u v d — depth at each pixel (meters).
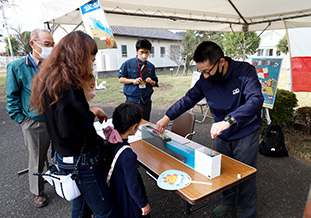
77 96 1.00
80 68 1.01
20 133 4.33
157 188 2.42
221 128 1.33
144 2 2.99
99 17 1.68
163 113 5.57
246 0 3.06
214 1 3.08
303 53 3.74
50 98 1.00
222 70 1.48
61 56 1.01
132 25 3.70
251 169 1.46
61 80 0.96
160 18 3.73
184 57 13.69
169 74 14.74
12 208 2.12
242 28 4.41
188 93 1.88
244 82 1.50
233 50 10.75
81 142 1.12
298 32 3.68
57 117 1.00
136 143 1.99
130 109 1.28
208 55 1.41
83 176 1.19
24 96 1.85
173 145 1.66
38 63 1.85
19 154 3.36
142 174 2.73
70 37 1.03
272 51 18.66
